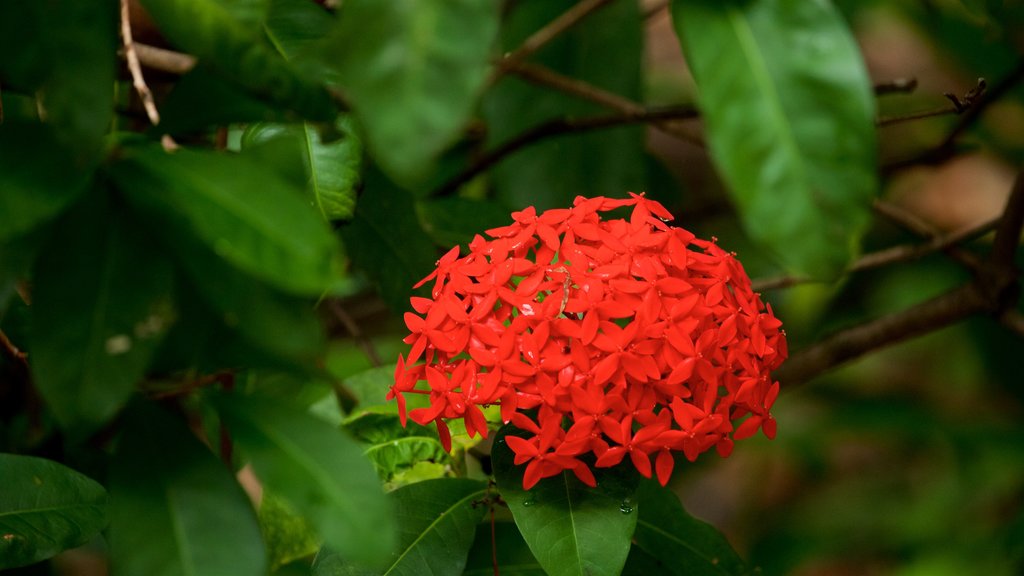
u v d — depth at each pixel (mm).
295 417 932
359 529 909
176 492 925
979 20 1074
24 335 1077
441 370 1025
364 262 1145
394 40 884
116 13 914
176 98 944
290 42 1024
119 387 898
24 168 901
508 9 1295
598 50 1362
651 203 1054
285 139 981
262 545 923
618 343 990
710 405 1000
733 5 940
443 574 1045
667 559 1085
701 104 933
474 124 1456
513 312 1018
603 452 998
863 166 924
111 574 913
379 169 1125
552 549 1005
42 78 904
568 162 1356
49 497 996
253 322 907
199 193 905
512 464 1030
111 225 907
